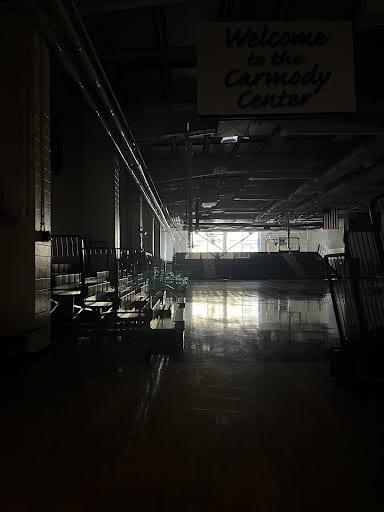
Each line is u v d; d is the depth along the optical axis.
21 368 4.13
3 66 4.82
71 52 5.27
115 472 2.08
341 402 3.11
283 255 32.12
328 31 4.69
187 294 14.20
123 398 3.21
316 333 6.27
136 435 2.52
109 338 5.59
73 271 8.41
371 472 2.06
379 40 7.07
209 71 4.71
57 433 2.56
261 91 4.70
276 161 14.48
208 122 9.96
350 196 20.22
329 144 13.30
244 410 2.94
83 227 10.40
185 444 2.39
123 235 14.71
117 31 6.75
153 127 9.98
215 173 14.90
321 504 1.79
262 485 1.94
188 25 6.57
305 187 18.00
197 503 1.80
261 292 15.20
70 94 9.70
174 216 28.97
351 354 3.46
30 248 4.77
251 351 4.95
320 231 39.56
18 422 2.74
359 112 9.27
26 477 2.04
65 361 4.40
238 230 39.78
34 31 4.84
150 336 4.86
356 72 8.25
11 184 4.79
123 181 14.54
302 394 3.30
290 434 2.52
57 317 5.75
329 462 2.17
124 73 8.38
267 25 4.70
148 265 14.09
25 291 4.74
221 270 28.83
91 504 1.80
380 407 3.00
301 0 5.79
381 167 13.93
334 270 3.98
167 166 14.84
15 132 4.80
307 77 4.68
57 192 8.87
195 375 3.87
